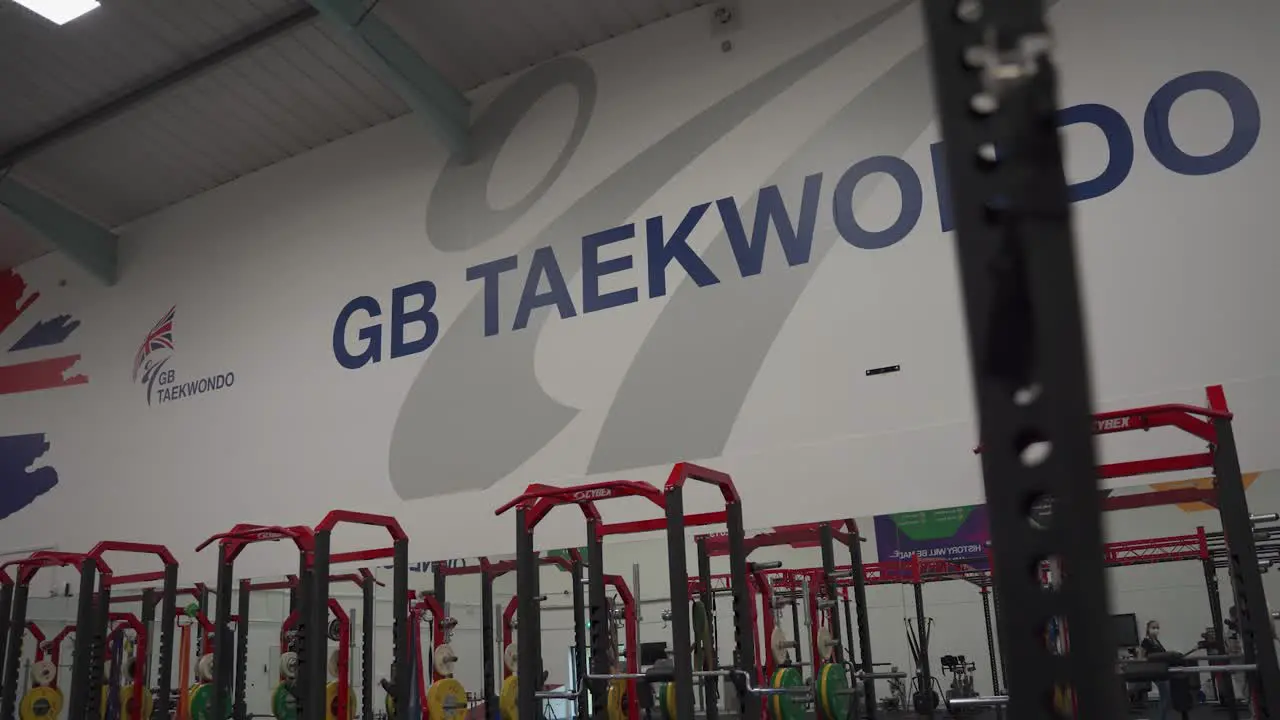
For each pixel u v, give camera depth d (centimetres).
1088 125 599
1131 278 574
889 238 640
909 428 612
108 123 865
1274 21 568
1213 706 766
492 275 784
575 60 786
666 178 726
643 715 799
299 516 828
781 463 643
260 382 881
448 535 753
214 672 633
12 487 1010
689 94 730
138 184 955
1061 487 44
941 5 51
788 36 701
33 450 1009
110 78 807
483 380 768
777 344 661
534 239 772
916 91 651
